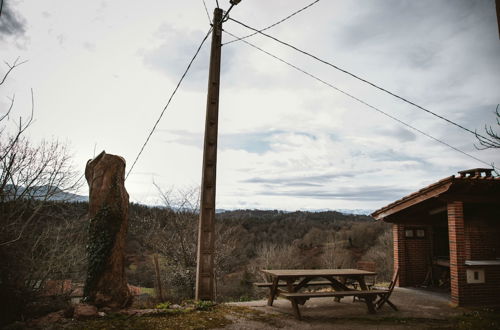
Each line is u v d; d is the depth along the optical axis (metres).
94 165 7.22
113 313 6.30
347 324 6.63
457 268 8.46
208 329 5.93
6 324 5.77
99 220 6.80
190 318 6.51
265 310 7.61
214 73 8.71
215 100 8.61
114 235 6.80
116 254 6.79
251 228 37.16
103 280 6.60
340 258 37.03
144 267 16.52
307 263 36.47
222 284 21.44
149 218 15.38
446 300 9.02
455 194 8.73
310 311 7.68
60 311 6.38
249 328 6.14
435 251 11.74
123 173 7.31
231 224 20.45
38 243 7.59
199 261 7.84
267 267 26.75
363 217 58.72
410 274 11.34
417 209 11.17
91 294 6.52
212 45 8.81
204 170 8.16
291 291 7.46
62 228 8.51
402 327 6.46
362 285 8.18
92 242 6.73
